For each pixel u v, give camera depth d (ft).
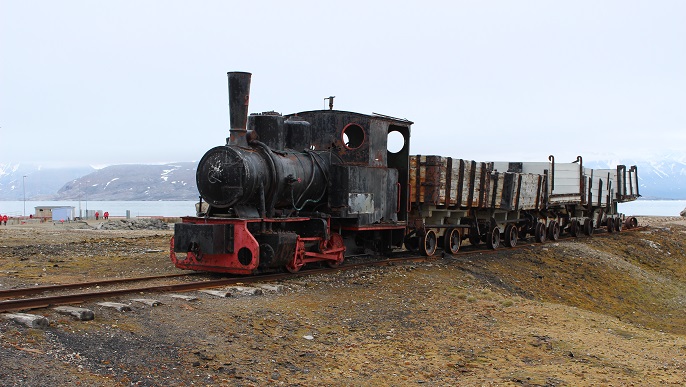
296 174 47.14
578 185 97.45
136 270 48.34
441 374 27.27
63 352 23.57
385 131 55.88
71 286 37.52
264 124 47.14
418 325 35.55
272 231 44.37
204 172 44.16
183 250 42.50
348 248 56.34
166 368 23.88
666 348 35.63
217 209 45.73
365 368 27.17
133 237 83.61
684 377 29.40
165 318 29.91
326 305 37.63
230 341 28.09
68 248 64.23
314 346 29.50
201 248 41.60
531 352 31.71
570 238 96.78
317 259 48.65
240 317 31.76
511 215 81.87
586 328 38.81
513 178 76.74
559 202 91.15
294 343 29.48
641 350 34.37
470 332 34.91
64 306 29.53
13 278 43.34
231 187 42.91
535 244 83.76
